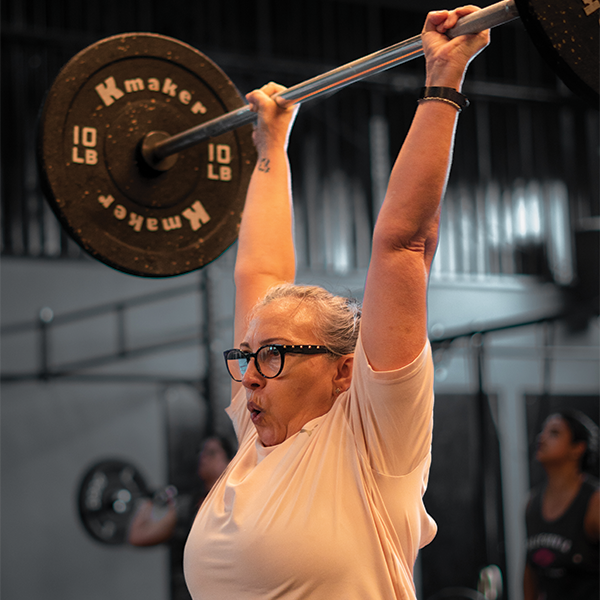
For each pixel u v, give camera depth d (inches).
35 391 404.2
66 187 105.9
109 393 417.4
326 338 74.1
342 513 67.6
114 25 464.4
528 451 481.7
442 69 69.9
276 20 503.2
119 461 406.0
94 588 398.3
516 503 469.7
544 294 508.7
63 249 424.8
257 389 74.4
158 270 111.0
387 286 66.8
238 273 94.4
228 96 116.8
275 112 99.7
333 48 512.7
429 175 67.5
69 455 405.1
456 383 470.3
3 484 391.5
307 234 474.3
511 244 517.0
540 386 494.9
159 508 251.0
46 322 402.6
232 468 77.6
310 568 66.3
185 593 234.8
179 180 113.1
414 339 66.8
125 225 109.4
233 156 117.3
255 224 96.3
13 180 422.0
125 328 423.8
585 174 541.3
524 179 528.4
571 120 544.4
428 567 442.3
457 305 490.0
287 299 75.9
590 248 500.1
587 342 510.3
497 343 491.8
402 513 68.9
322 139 488.1
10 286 405.7
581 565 193.5
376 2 516.4
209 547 71.7
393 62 84.5
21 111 428.8
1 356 398.0
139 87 111.2
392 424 67.1
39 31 443.2
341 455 69.5
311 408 74.0
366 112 500.4
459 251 502.6
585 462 201.3
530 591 208.7
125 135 109.7
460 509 455.8
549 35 67.4
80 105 107.3
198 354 438.0
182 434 427.2
